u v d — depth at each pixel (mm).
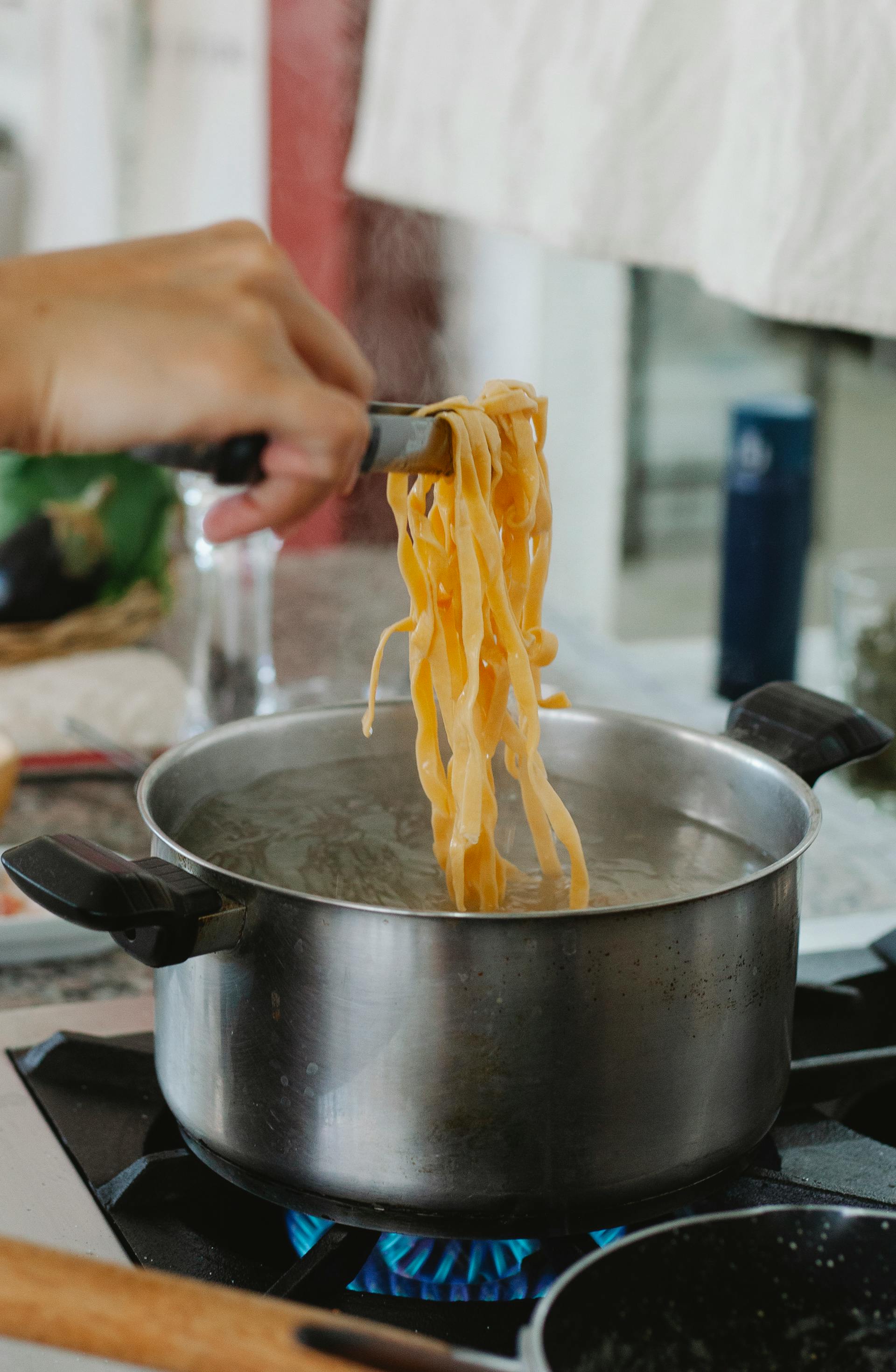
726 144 1107
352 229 2701
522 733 798
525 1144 602
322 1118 617
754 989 638
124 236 2646
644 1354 489
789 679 1594
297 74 2609
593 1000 589
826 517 3139
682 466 2695
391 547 2475
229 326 493
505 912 739
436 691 781
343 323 2738
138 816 1299
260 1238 725
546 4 1206
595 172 1184
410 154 1374
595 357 2473
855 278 1037
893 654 1365
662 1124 620
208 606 1524
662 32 1140
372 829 844
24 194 2596
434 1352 415
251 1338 420
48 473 1505
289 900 596
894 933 974
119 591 1581
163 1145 773
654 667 1827
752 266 1071
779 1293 506
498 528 788
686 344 2627
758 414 1521
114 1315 423
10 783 1105
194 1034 657
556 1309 456
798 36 1010
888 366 2801
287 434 500
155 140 2611
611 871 790
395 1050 593
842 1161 755
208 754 836
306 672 1668
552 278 2391
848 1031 917
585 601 2621
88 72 2537
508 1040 588
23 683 1480
